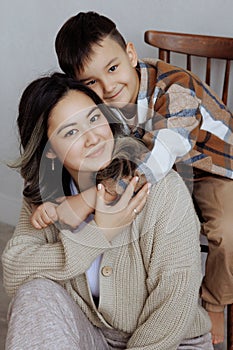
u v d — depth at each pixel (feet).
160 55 5.64
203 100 4.99
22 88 7.31
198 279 3.60
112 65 4.64
